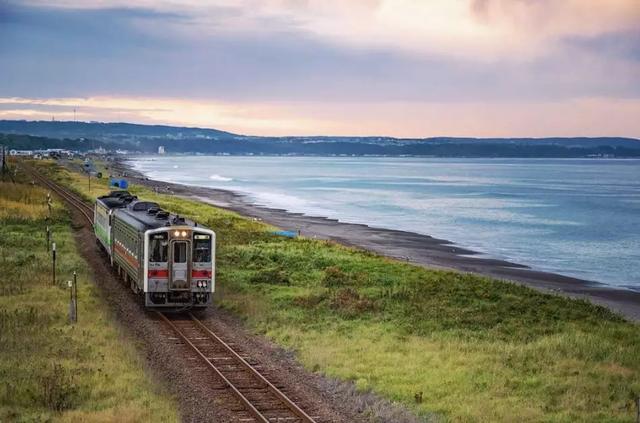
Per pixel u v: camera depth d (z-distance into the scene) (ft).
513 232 314.96
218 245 195.62
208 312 116.37
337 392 76.84
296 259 176.14
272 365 86.28
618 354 96.84
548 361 91.86
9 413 65.00
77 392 71.92
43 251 173.37
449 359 90.17
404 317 117.60
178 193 487.20
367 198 497.05
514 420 67.26
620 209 427.33
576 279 208.44
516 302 136.77
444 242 277.23
